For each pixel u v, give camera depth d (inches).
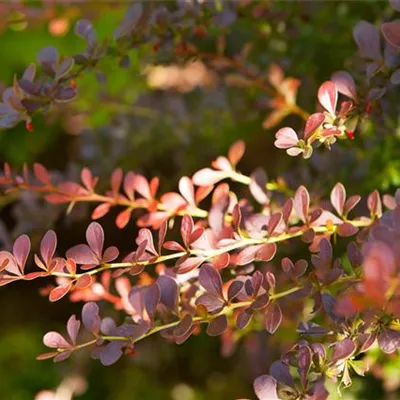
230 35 42.6
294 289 31.2
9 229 58.0
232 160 34.1
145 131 47.9
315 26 40.2
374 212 32.4
